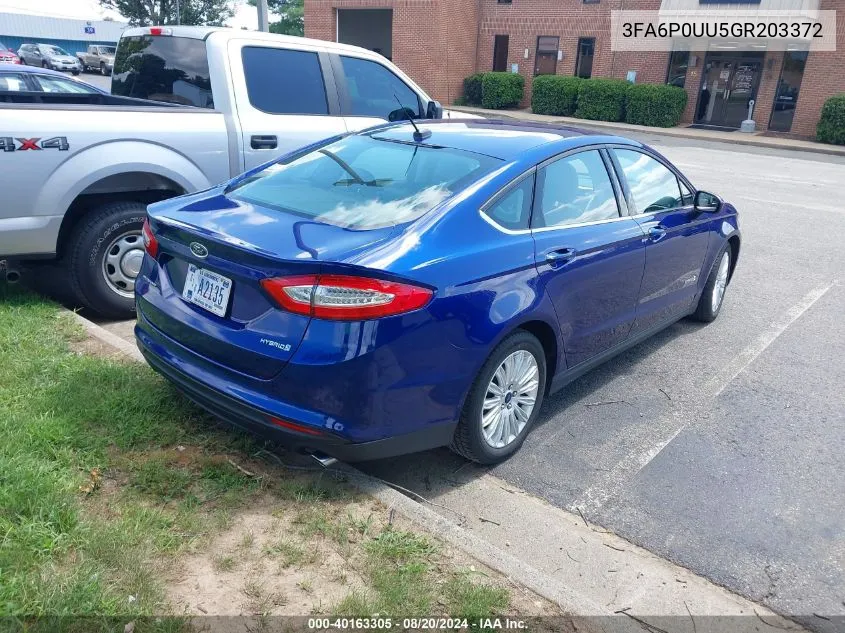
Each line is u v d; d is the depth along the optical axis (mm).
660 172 5012
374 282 2869
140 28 6297
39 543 2588
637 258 4449
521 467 3799
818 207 11844
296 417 2922
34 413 3463
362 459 3078
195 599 2500
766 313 6547
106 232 5000
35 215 4578
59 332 4527
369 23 34719
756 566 3111
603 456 3957
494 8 31828
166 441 3434
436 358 3092
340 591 2609
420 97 7039
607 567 3051
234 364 3094
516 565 2803
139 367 4125
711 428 4332
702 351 5570
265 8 11984
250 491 3139
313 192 3635
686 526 3365
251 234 3125
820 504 3594
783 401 4742
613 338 4500
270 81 5828
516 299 3422
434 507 3395
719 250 5805
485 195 3475
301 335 2873
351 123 6312
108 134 4820
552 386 4020
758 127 26172
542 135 4195
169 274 3518
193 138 5266
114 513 2889
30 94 6270
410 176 3639
